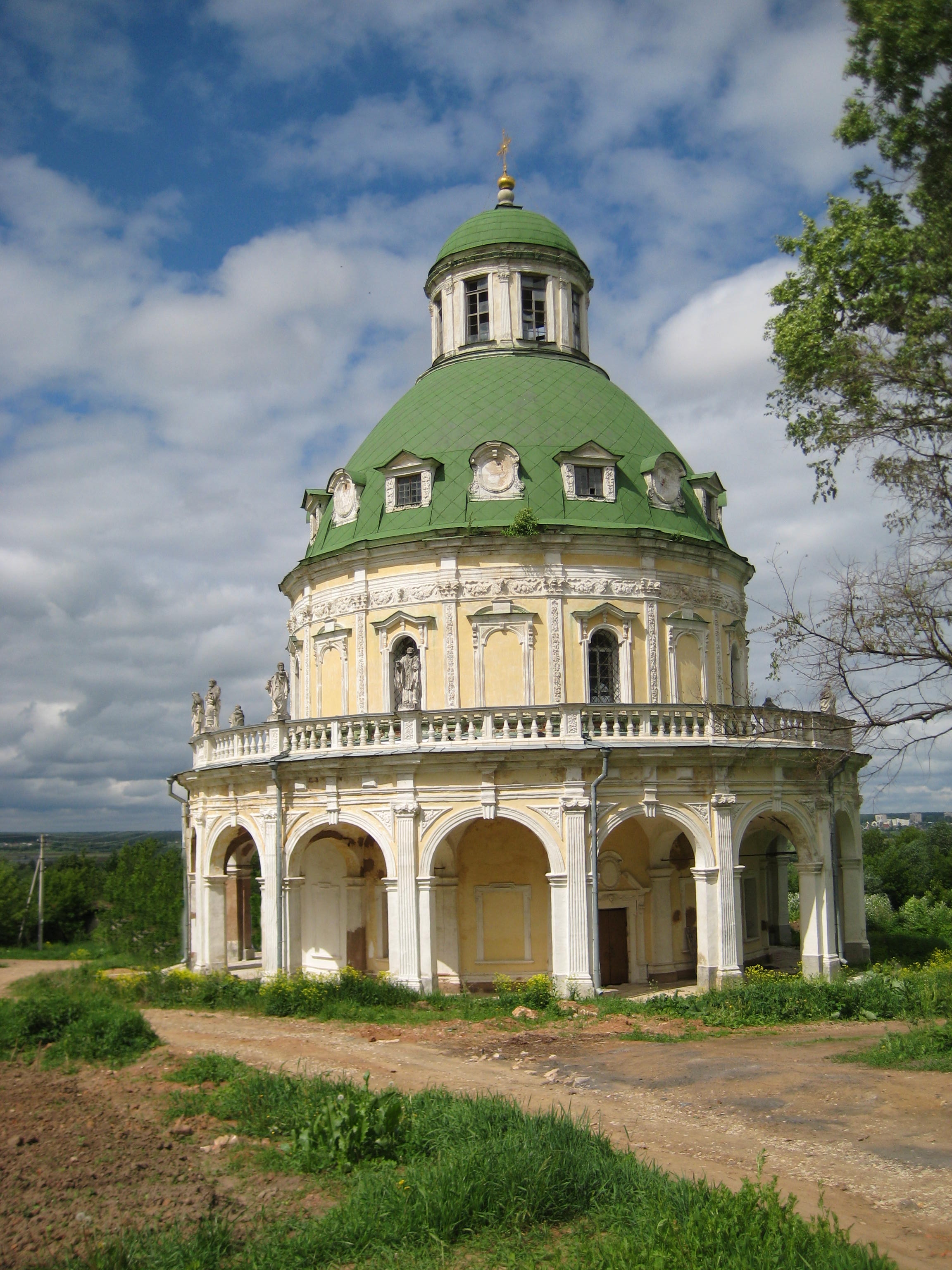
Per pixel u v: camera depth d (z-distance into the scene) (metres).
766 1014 27.94
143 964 47.47
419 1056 24.12
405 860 32.41
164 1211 14.04
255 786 36.66
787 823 36.50
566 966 31.23
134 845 82.31
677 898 37.91
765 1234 12.33
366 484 41.47
